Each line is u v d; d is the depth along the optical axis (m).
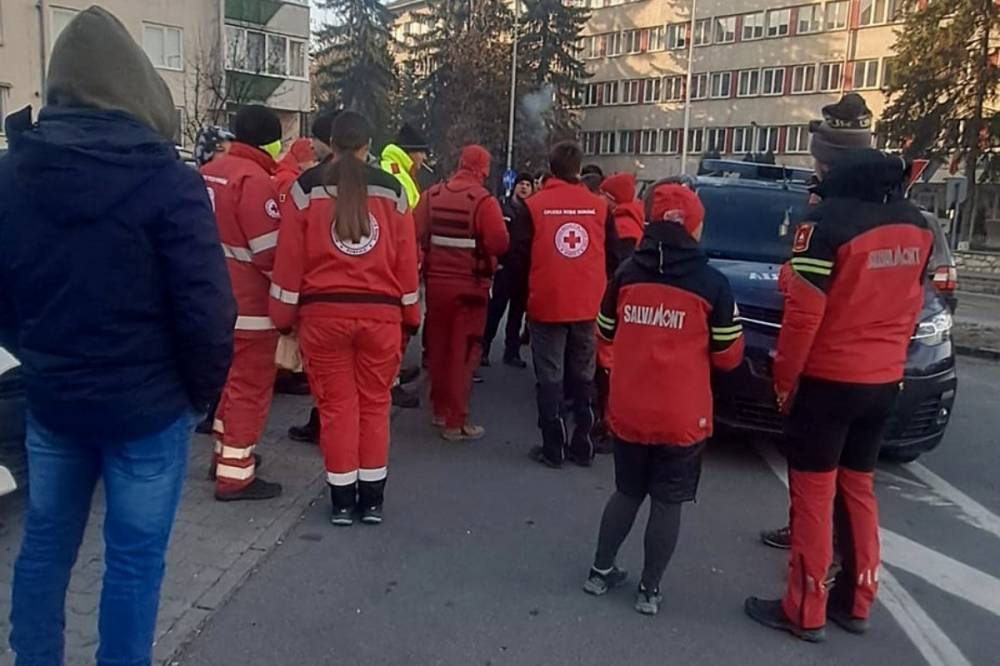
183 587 3.97
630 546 4.75
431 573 4.28
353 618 3.80
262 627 3.69
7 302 2.62
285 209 4.54
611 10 65.81
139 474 2.70
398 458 6.05
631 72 64.88
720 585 4.34
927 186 35.12
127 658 2.80
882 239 3.61
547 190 5.80
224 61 39.22
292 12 42.69
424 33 68.38
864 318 3.66
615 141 66.56
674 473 3.88
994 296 23.00
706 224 7.39
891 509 5.59
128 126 2.51
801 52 54.28
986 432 7.62
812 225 3.65
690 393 3.82
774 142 56.09
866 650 3.79
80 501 2.82
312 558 4.38
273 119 4.96
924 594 4.38
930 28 34.41
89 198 2.41
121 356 2.55
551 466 5.99
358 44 57.53
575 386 6.00
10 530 4.48
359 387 4.75
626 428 3.88
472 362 6.43
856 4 51.44
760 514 5.29
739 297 5.88
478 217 6.05
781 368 3.73
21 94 32.44
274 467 5.64
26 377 2.60
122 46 2.54
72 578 3.93
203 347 2.62
